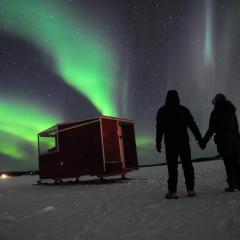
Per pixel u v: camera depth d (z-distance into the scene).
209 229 3.37
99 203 5.93
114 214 4.63
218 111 5.94
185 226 3.56
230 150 5.81
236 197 5.09
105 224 4.01
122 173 11.96
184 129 5.62
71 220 4.45
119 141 12.20
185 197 5.62
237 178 5.95
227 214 3.94
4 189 11.07
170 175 5.62
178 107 5.67
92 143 11.66
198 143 5.90
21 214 5.21
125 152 12.85
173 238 3.16
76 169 11.94
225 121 5.88
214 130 5.92
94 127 11.66
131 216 4.37
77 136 12.00
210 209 4.31
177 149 5.59
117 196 6.83
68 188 10.22
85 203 6.09
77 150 11.96
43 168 12.88
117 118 12.28
